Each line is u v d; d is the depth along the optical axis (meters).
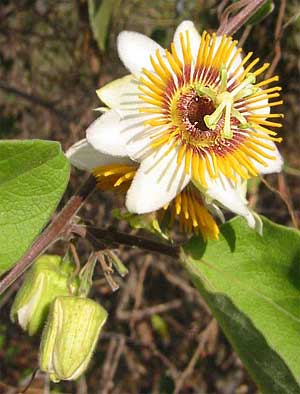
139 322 0.21
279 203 0.21
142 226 0.09
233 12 0.10
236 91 0.08
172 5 0.21
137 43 0.08
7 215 0.08
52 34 0.23
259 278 0.09
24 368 0.21
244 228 0.09
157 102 0.08
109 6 0.14
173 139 0.08
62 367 0.08
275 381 0.08
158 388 0.21
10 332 0.21
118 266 0.09
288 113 0.20
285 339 0.09
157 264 0.21
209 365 0.21
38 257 0.09
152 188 0.08
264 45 0.16
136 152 0.08
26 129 0.23
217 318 0.08
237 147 0.08
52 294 0.09
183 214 0.08
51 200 0.08
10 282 0.08
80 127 0.21
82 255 0.17
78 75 0.22
